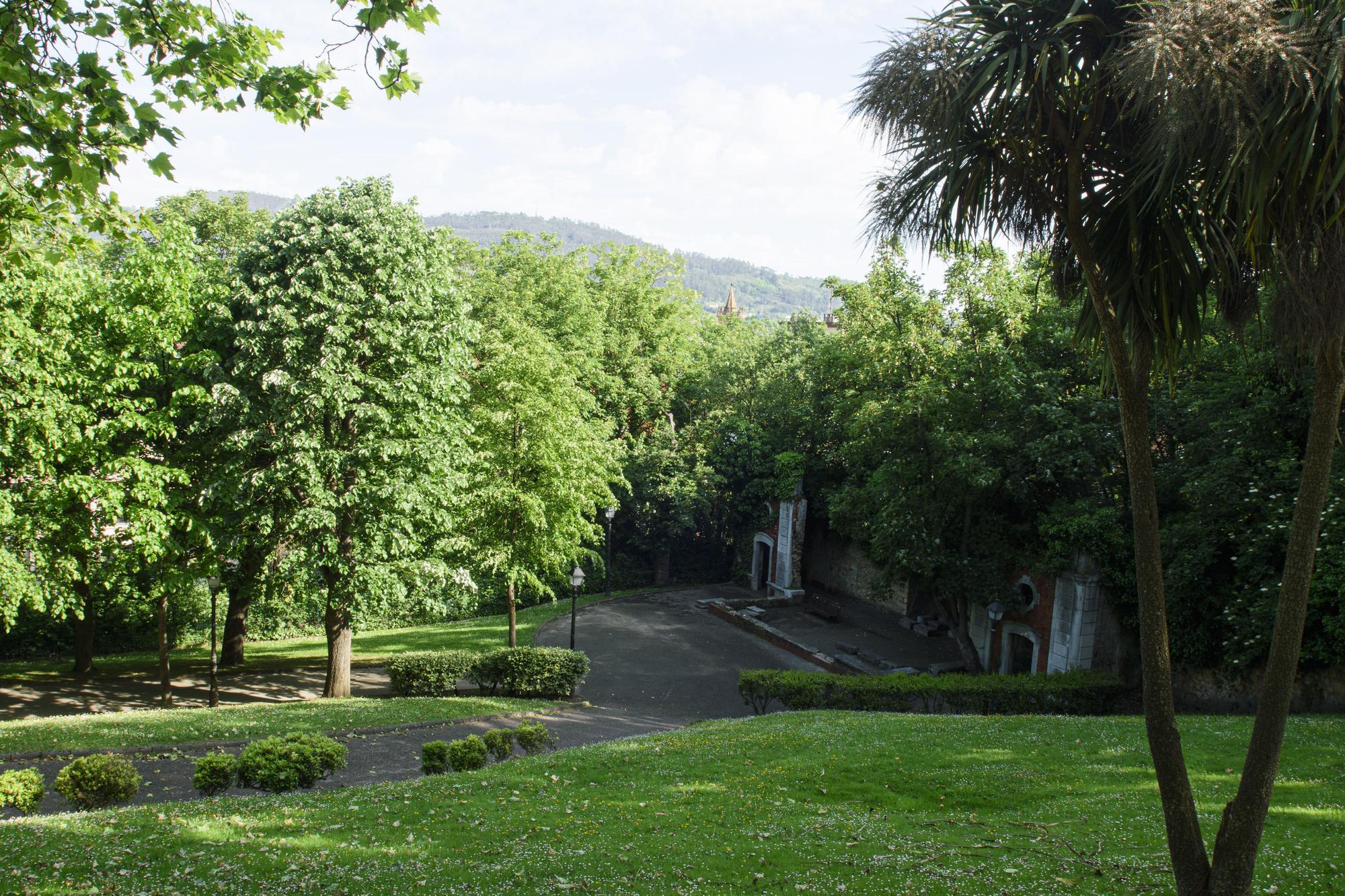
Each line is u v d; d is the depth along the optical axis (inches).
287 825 399.5
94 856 342.6
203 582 1233.4
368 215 791.1
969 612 1096.2
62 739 627.2
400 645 1220.5
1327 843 346.6
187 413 796.0
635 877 337.1
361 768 615.2
